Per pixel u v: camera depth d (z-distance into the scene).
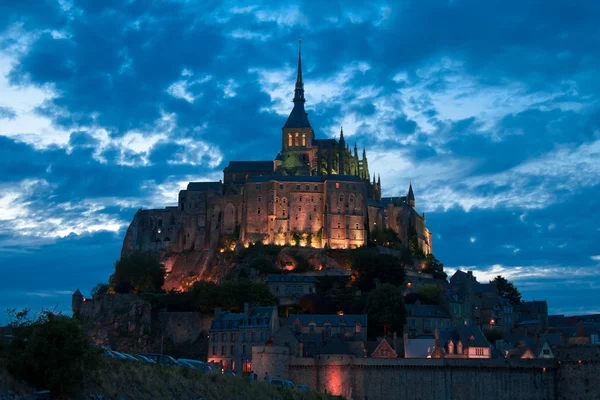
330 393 164.75
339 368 174.25
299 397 131.50
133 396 95.94
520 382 162.62
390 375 170.75
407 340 195.88
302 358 174.88
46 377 85.19
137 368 103.44
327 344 188.50
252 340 196.75
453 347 191.88
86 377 91.38
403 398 169.12
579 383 157.62
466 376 165.88
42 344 85.56
